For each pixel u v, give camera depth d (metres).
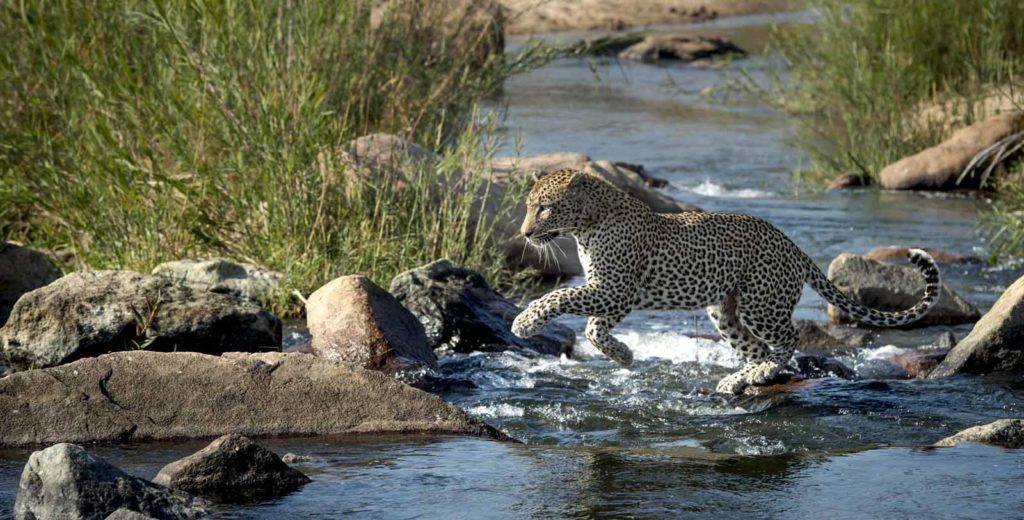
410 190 13.44
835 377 9.98
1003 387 9.41
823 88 27.39
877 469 6.89
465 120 16.81
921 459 7.11
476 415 8.83
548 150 25.03
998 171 21.33
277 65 12.94
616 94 34.25
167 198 12.87
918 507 6.11
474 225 14.43
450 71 16.56
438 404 8.05
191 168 12.77
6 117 14.34
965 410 8.81
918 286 12.55
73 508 5.89
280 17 12.98
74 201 13.09
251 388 7.97
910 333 12.06
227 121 12.73
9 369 9.49
